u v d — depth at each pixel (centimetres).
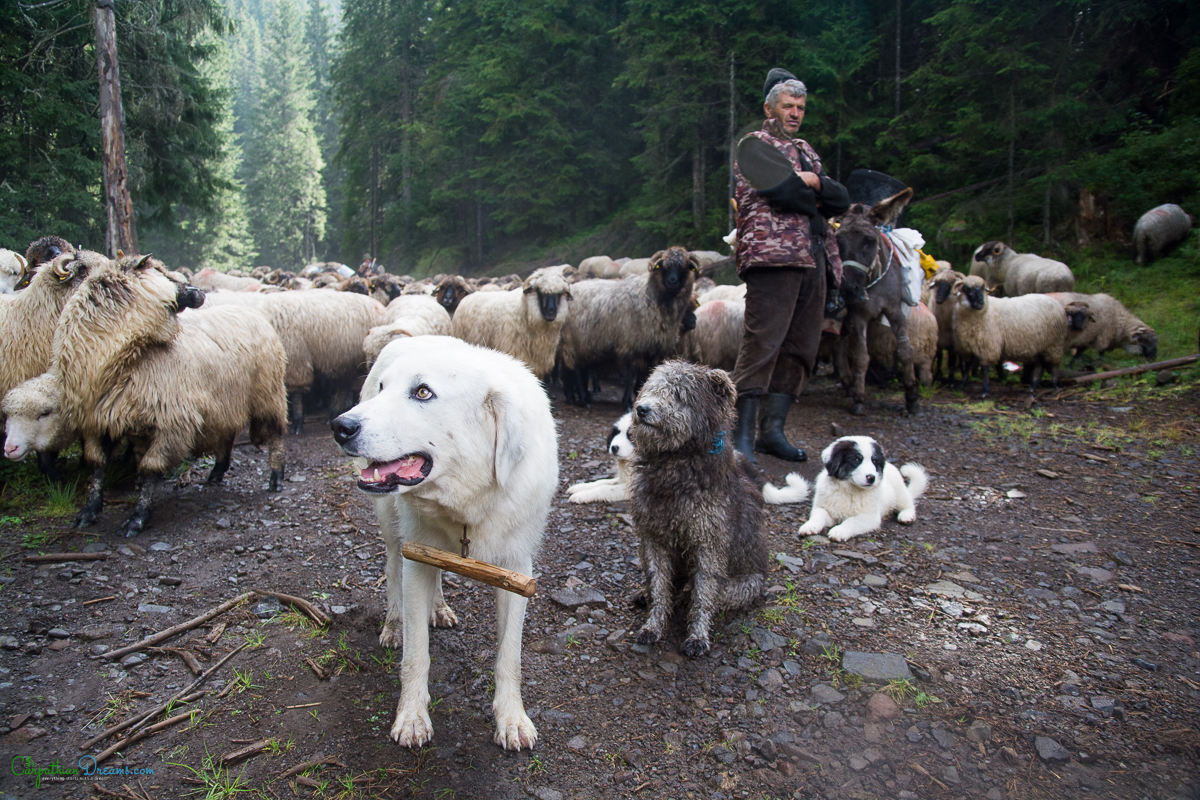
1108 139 1662
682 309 731
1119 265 1396
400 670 273
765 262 485
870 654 291
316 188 6222
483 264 3253
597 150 2880
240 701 264
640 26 2300
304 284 1494
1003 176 1655
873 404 795
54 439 431
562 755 239
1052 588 354
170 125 1950
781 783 225
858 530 424
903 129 1809
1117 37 1681
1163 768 227
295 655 295
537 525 255
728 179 2225
